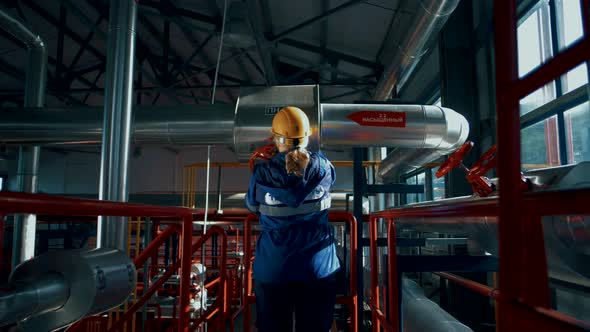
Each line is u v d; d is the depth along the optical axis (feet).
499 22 2.07
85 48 31.91
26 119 12.97
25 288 3.62
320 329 6.01
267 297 5.99
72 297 4.14
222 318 11.46
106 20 28.04
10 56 30.86
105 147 10.00
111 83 10.18
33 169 14.75
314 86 12.37
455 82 20.80
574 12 14.19
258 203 6.25
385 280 7.66
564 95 14.38
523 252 1.93
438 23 14.08
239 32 19.86
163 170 60.75
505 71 2.02
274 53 26.89
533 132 17.39
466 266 6.28
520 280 1.91
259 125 11.96
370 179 26.11
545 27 15.78
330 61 31.76
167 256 24.72
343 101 43.24
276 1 23.88
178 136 12.85
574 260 4.18
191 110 12.74
